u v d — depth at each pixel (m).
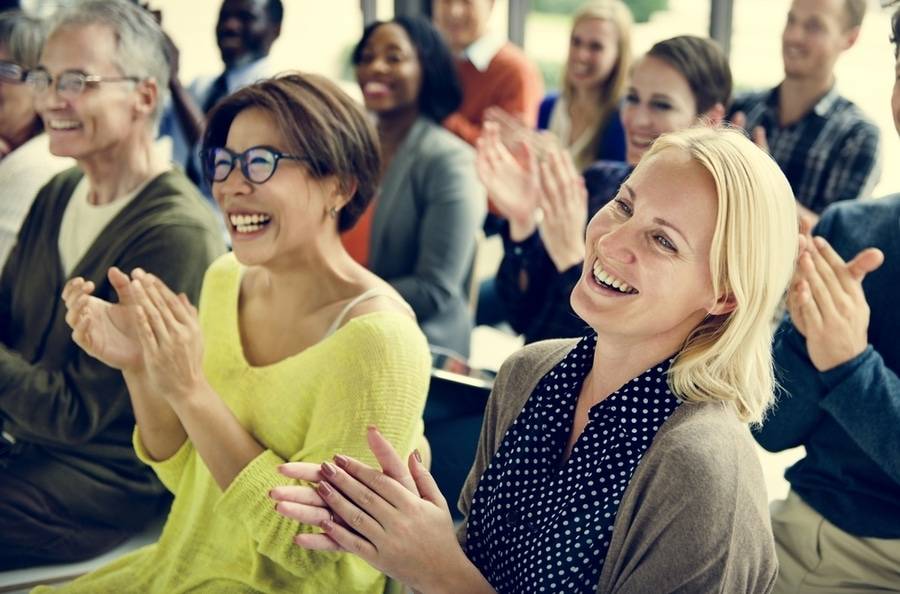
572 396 1.24
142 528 2.31
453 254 3.02
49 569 2.18
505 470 1.25
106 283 2.21
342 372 1.48
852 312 1.62
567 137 3.46
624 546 1.10
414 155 3.07
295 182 1.56
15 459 2.24
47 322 2.33
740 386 1.12
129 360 1.62
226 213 1.60
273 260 1.58
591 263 1.16
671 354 1.15
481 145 2.52
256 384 1.59
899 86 1.81
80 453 2.24
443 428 1.80
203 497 1.61
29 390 2.19
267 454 1.52
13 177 2.68
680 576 1.06
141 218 2.22
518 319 2.52
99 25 2.23
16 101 2.83
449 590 1.14
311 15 4.96
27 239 2.39
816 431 1.81
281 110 1.55
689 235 1.08
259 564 1.53
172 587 1.62
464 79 3.93
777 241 1.08
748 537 1.06
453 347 3.04
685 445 1.07
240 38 3.58
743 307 1.08
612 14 3.33
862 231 1.81
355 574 1.52
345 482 1.13
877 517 1.74
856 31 2.86
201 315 1.69
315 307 1.59
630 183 1.14
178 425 1.66
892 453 1.64
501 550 1.23
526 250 2.48
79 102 2.21
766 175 1.08
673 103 2.52
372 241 3.08
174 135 3.43
